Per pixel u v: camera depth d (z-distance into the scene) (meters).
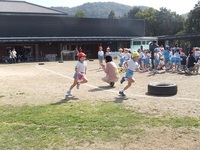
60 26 40.81
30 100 9.37
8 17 36.94
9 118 7.10
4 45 35.41
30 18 38.44
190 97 9.45
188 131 5.96
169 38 46.72
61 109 7.95
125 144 5.31
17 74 17.98
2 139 5.65
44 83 13.52
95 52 42.56
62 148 5.16
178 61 17.56
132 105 8.34
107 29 45.22
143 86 12.00
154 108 7.93
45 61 33.84
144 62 18.39
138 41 40.88
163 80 13.89
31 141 5.52
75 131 6.04
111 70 11.72
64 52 35.25
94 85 12.45
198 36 44.72
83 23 42.72
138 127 6.25
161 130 6.04
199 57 17.59
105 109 7.85
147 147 5.15
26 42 36.75
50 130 6.12
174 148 5.09
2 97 9.97
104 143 5.37
